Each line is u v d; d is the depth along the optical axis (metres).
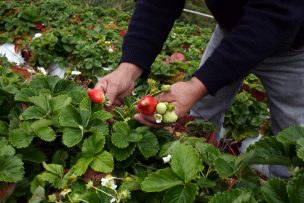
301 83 2.27
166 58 4.40
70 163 1.42
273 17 1.55
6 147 1.30
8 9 5.96
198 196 1.22
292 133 1.27
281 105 2.43
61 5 7.95
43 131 1.38
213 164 1.28
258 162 1.27
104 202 1.20
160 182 1.16
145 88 2.56
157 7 1.96
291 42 2.04
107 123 1.58
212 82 1.55
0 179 1.20
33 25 5.41
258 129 3.56
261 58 1.57
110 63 4.27
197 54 5.23
